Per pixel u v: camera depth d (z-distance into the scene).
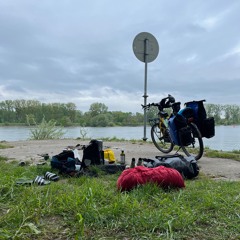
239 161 5.73
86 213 2.30
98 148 4.39
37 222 2.23
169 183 3.14
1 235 1.97
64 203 2.55
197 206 2.54
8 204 2.62
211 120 5.67
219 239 1.99
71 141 10.42
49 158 5.77
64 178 4.04
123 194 2.90
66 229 2.14
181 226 2.14
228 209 2.47
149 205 2.60
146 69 9.62
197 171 4.06
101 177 4.03
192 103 5.77
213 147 8.05
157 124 7.07
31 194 2.82
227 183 3.47
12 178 3.39
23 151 7.45
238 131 13.88
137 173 3.16
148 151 7.16
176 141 6.02
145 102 9.62
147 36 9.61
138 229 2.12
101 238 2.00
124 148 7.77
